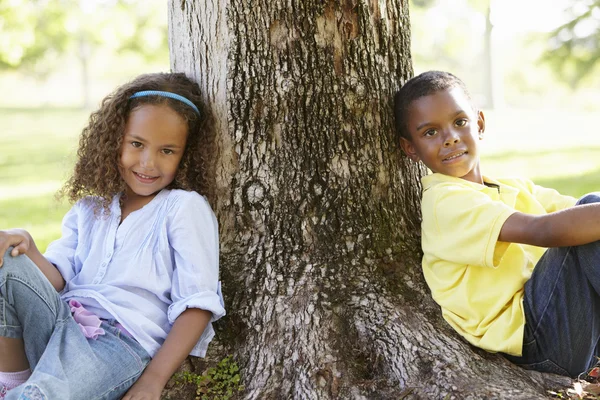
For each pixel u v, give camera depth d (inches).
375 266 104.7
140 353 91.5
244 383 95.3
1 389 90.8
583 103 1370.6
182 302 93.6
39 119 898.7
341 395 89.7
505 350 92.7
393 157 110.2
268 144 104.9
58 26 954.1
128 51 1186.6
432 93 102.2
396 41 110.5
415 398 86.8
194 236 97.0
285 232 105.1
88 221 103.0
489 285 97.2
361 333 96.8
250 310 101.6
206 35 105.5
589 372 96.0
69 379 82.9
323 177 105.4
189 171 105.0
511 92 1551.4
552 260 92.0
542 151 454.0
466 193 97.8
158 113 98.7
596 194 92.0
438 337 94.9
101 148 100.6
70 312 92.4
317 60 103.7
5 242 87.6
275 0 102.0
